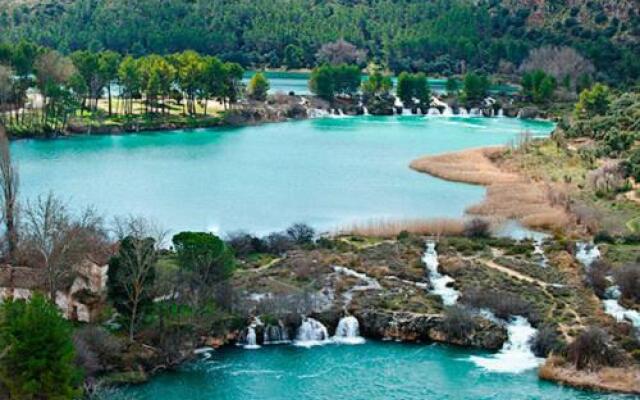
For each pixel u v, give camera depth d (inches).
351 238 7386.8
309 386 4896.7
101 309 5413.4
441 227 7559.1
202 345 5369.1
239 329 5482.3
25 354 4050.2
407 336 5565.9
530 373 5073.8
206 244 5487.2
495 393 4808.1
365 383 4938.5
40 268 5442.9
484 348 5428.2
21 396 4062.5
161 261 5925.2
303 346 5447.8
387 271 6451.8
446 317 5585.6
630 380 4913.9
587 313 5698.8
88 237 5733.3
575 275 6432.1
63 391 4111.7
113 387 4773.6
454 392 4817.9
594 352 5108.3
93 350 4894.2
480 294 5846.5
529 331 5516.7
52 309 4207.7
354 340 5561.0
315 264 6510.8
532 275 6422.2
